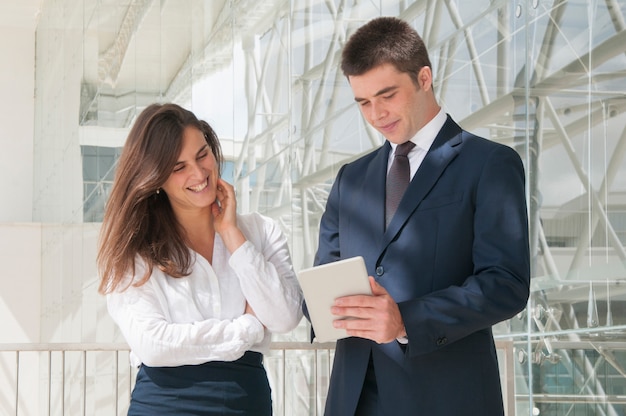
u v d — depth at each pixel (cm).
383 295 218
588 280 328
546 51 350
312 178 534
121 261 256
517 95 369
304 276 220
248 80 671
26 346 417
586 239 328
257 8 650
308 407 549
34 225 1523
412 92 237
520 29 366
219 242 269
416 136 241
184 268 261
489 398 225
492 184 227
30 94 1691
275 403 609
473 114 399
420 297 223
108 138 930
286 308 262
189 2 774
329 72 507
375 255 238
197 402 250
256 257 262
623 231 303
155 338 250
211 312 261
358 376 234
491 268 220
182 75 786
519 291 218
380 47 235
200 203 259
